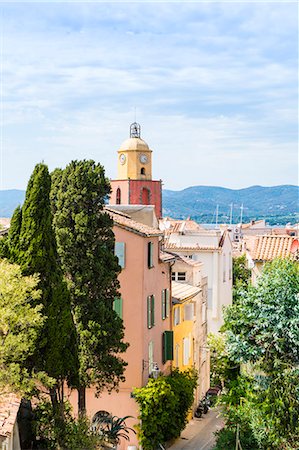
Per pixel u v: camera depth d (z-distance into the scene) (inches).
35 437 1050.1
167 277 1649.9
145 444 1373.0
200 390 1897.1
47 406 1065.5
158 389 1381.6
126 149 3971.5
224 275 2576.3
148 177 3998.5
